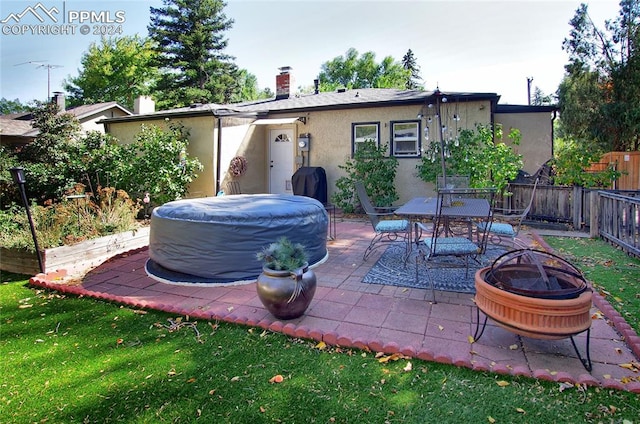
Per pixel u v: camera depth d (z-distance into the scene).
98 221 6.42
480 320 3.47
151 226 5.40
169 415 2.33
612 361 2.74
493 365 2.68
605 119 13.87
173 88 29.06
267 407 2.37
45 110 12.61
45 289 4.72
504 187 8.85
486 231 5.03
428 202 5.93
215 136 10.32
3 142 15.74
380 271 5.03
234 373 2.75
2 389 2.67
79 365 2.95
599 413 2.21
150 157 9.48
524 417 2.21
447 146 8.99
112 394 2.56
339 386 2.55
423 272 4.93
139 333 3.45
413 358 2.86
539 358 2.80
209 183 10.41
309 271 3.57
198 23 29.05
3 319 3.86
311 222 5.27
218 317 3.64
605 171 8.19
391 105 9.97
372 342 3.01
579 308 2.53
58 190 9.33
